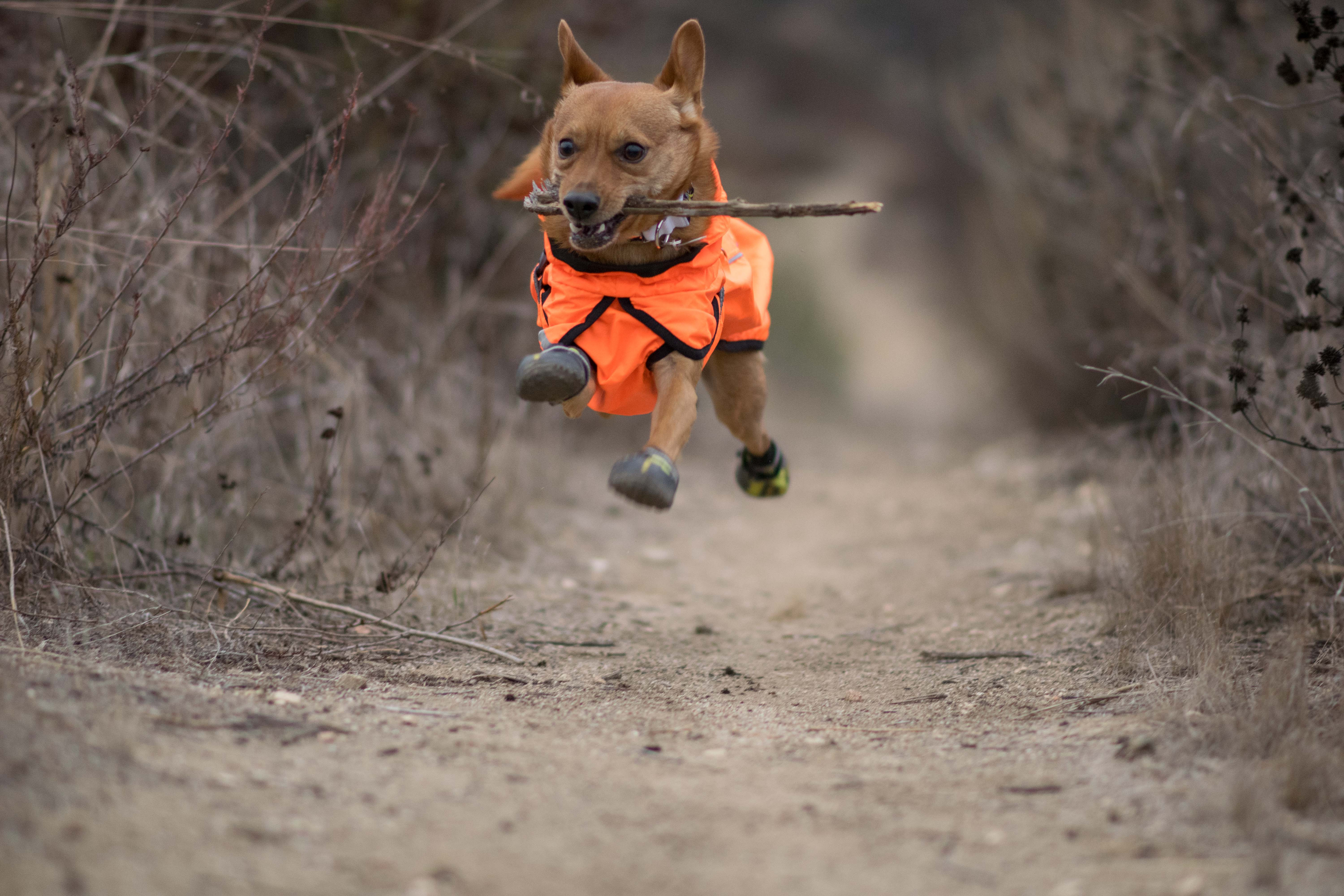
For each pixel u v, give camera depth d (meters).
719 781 6.62
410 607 11.70
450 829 5.52
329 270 11.55
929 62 50.31
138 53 14.37
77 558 10.58
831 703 9.09
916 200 49.75
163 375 11.57
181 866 4.77
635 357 8.98
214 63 15.64
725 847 5.54
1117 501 14.05
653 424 8.95
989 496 21.19
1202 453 12.97
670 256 9.27
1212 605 10.23
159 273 12.12
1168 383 11.66
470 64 16.98
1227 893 5.06
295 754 6.39
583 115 9.30
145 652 8.80
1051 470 21.69
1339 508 10.80
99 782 5.41
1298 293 11.70
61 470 10.37
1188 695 8.16
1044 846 5.63
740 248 11.12
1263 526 11.84
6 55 14.23
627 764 6.87
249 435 13.47
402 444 15.90
